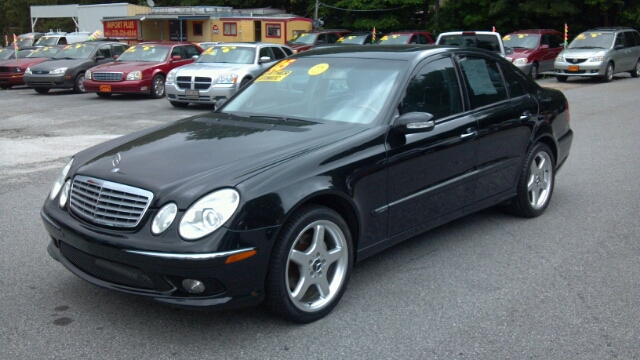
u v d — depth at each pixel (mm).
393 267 4789
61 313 3988
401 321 3900
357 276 4617
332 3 38281
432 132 4609
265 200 3523
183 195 3463
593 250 5164
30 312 3994
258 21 33625
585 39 21969
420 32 24969
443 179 4754
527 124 5617
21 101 16984
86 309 4047
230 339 3666
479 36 16906
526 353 3510
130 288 3574
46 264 4809
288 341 3641
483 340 3658
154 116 13656
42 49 23000
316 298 3934
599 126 11625
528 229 5695
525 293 4316
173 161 3869
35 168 8227
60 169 8180
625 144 9773
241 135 4285
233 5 45219
